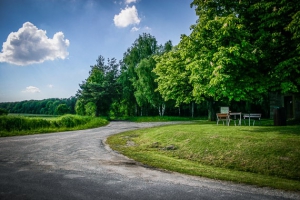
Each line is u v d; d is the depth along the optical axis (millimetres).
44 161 8242
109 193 5035
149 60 41938
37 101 110375
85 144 12555
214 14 13844
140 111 56375
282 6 11094
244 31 11531
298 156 7891
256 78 12023
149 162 8359
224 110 22078
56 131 19828
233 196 4953
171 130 14305
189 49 13672
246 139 10000
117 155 9609
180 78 22953
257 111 41500
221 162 8781
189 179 6281
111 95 44094
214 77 11133
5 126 17562
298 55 10602
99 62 63406
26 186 5445
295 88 11086
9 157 8922
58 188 5328
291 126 13844
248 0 12492
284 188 5621
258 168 7867
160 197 4828
